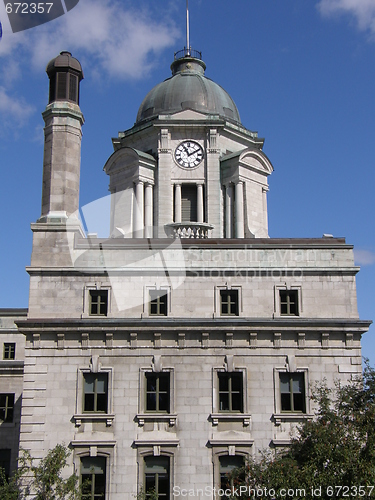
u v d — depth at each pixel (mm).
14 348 57094
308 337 39812
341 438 32688
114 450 37844
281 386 39281
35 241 41000
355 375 39188
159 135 57125
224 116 60062
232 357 39281
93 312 40344
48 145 43500
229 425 38375
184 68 63844
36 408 38562
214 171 56281
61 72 44844
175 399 38750
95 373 39188
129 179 56188
